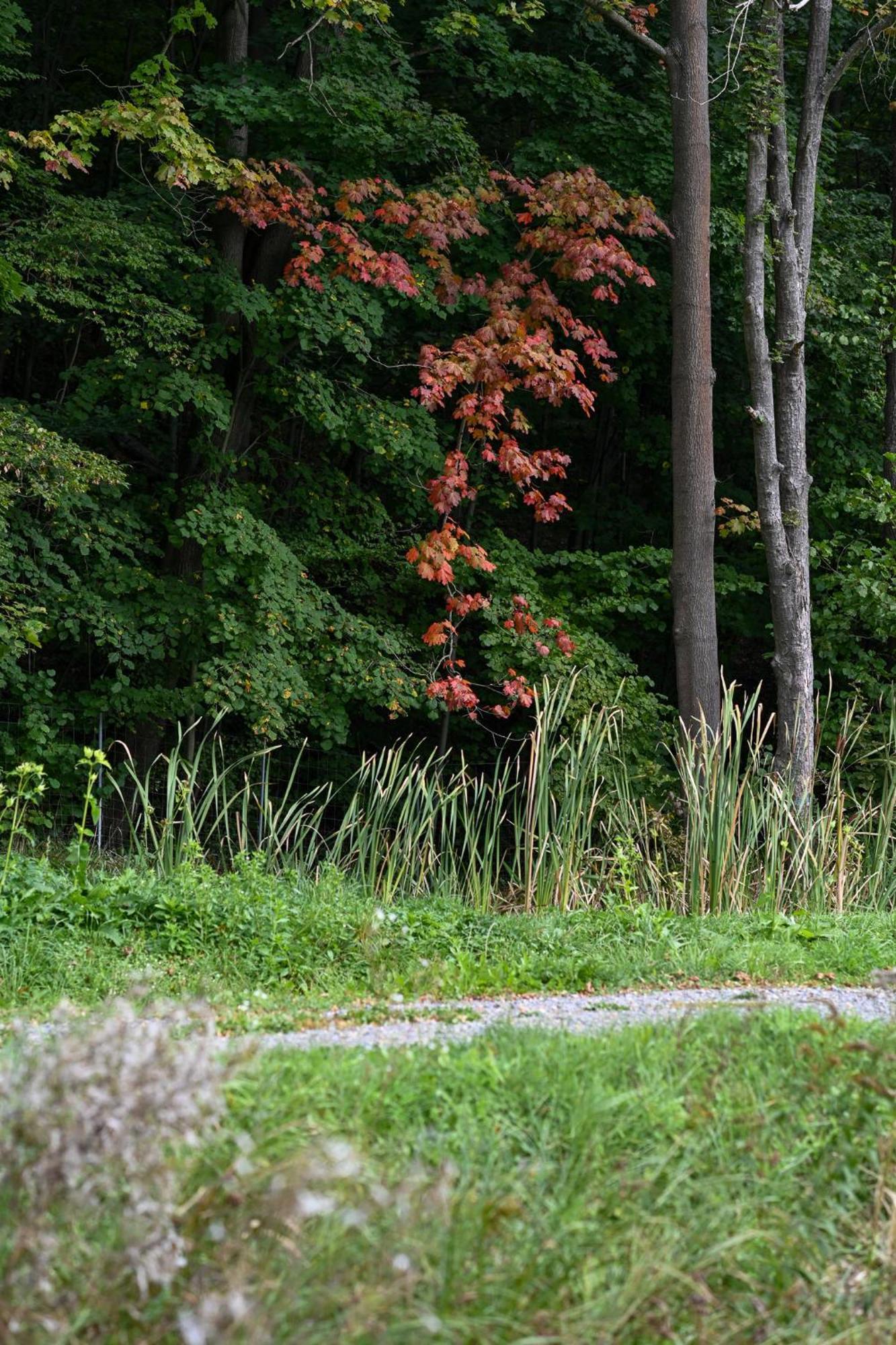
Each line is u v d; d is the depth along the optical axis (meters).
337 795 17.31
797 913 11.56
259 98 15.16
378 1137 5.02
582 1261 4.45
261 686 14.76
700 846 12.20
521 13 17.12
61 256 13.95
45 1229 3.74
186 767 12.08
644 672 21.05
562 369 15.23
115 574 15.08
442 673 17.08
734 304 18.80
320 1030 7.12
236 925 9.76
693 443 15.36
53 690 16.67
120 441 17.17
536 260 17.48
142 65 13.34
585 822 12.71
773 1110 5.57
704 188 15.42
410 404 16.53
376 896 11.48
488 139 18.88
